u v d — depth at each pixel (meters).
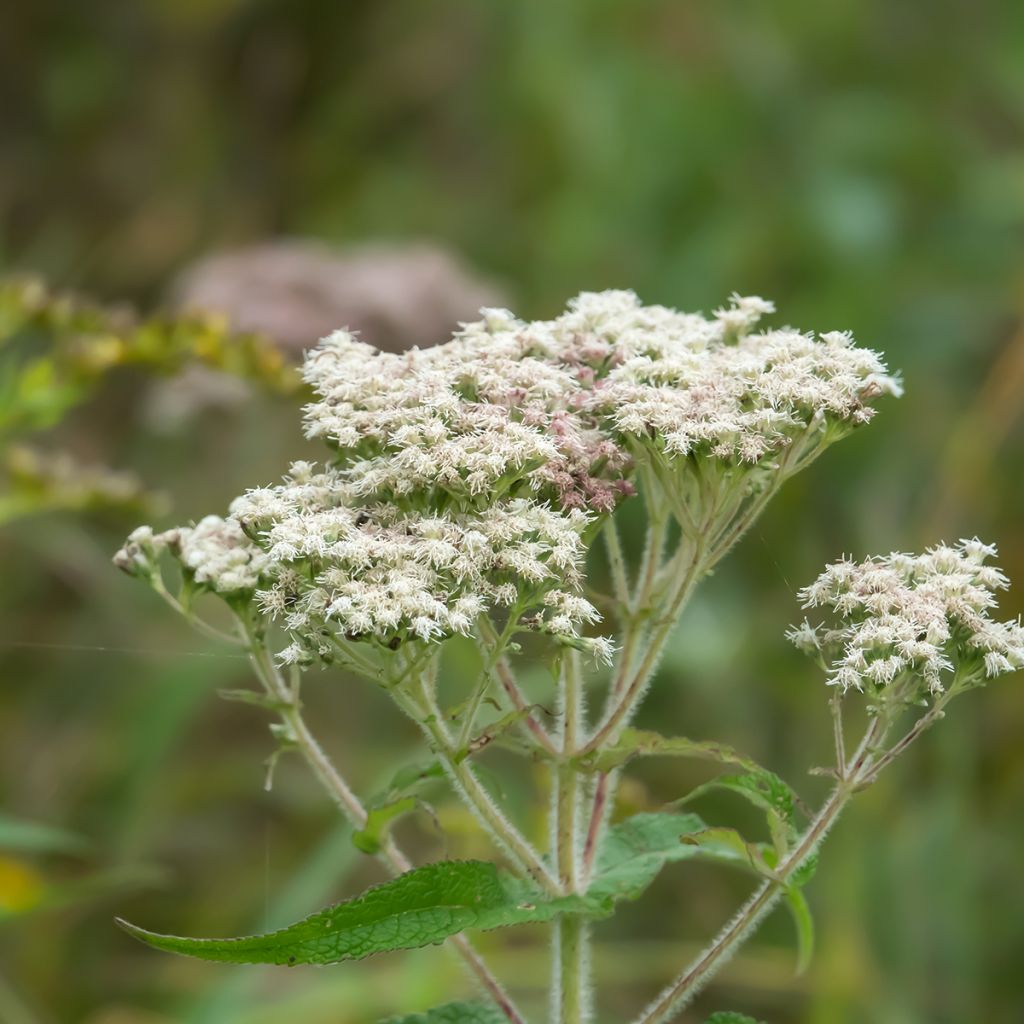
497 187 15.33
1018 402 10.67
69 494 7.30
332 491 4.77
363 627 4.21
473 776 4.84
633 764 10.75
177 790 10.77
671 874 10.37
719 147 13.28
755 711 10.55
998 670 4.55
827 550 11.01
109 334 7.32
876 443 11.45
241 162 17.00
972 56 14.19
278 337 9.67
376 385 4.86
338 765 10.96
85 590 11.69
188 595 5.00
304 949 4.11
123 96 17.45
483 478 4.49
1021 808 10.26
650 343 5.13
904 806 9.52
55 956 9.75
